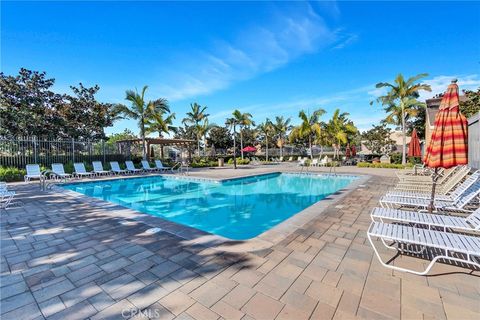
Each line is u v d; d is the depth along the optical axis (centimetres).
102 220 480
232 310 206
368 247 339
